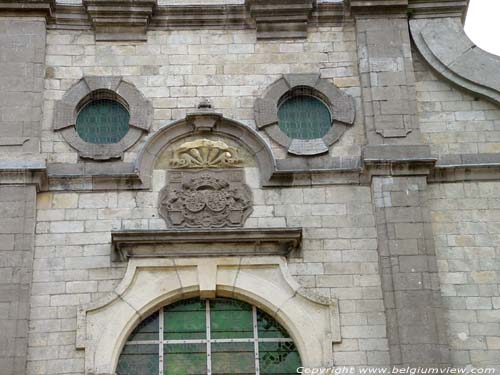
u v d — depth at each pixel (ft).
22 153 70.03
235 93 73.72
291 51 75.41
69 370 64.13
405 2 76.13
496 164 70.85
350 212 69.51
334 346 65.36
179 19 75.97
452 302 66.95
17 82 72.59
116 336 65.10
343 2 76.74
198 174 70.44
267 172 70.44
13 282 65.82
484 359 65.31
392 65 74.23
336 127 72.54
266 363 66.18
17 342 64.13
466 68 74.28
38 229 68.23
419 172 70.03
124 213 69.05
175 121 71.72
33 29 74.74
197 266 67.26
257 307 67.41
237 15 76.28
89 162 70.64
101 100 73.67
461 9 77.05
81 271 67.05
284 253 67.82
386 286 66.69
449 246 68.64
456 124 73.00
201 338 66.69
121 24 75.46
